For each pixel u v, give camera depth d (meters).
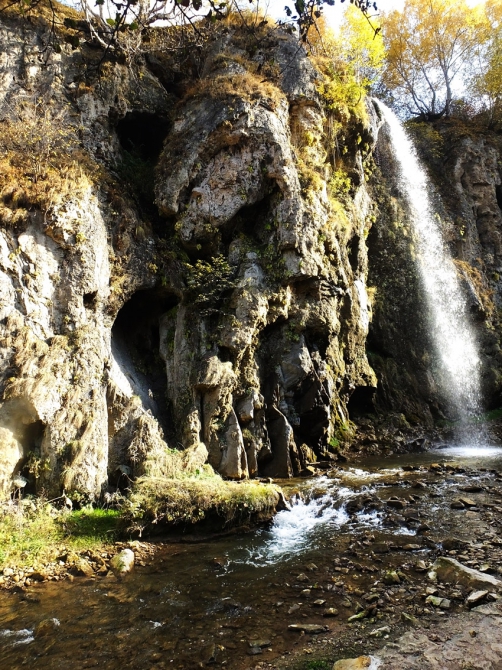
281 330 13.77
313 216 14.02
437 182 25.83
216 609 5.79
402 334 19.38
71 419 9.34
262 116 13.82
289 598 5.96
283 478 12.12
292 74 15.38
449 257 22.92
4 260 9.70
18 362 9.19
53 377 9.36
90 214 11.29
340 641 4.93
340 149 16.95
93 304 11.03
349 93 16.89
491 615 5.14
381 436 16.30
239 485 9.27
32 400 8.90
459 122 28.06
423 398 18.84
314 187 14.41
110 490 9.52
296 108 15.30
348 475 12.12
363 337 16.89
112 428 10.34
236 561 7.28
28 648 5.07
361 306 16.88
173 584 6.52
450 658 4.46
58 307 10.37
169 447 11.15
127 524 8.18
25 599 6.20
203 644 5.03
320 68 16.50
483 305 22.55
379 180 21.06
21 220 10.17
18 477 8.66
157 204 13.49
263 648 4.91
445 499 9.70
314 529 8.56
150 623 5.51
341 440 15.19
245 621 5.46
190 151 13.56
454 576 6.11
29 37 13.05
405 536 7.87
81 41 13.76
